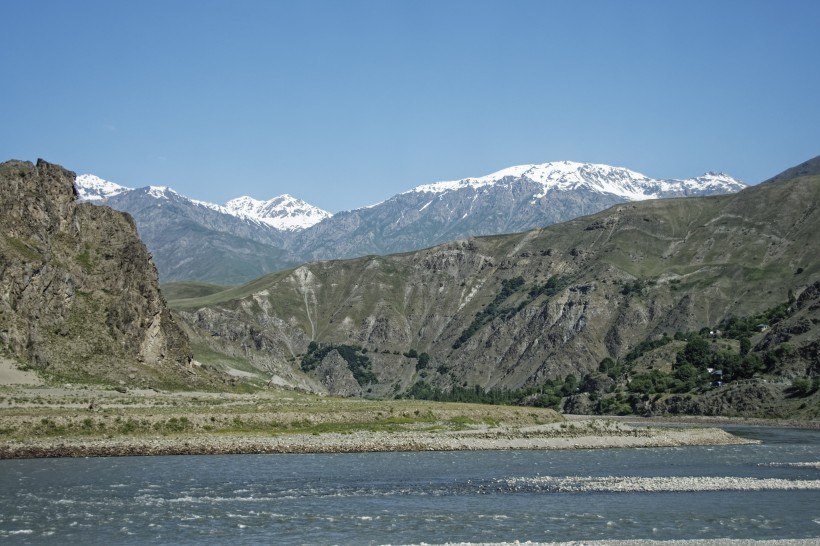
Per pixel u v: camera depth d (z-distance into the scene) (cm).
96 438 12669
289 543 6825
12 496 8644
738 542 6788
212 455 12394
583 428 15888
